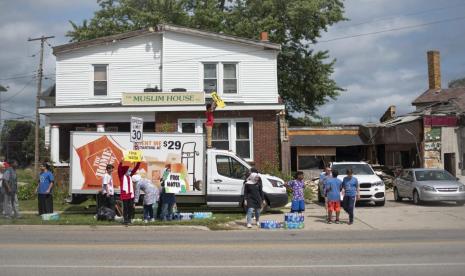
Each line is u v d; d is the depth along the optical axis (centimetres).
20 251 1089
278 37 3984
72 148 1939
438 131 2966
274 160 2617
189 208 2098
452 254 1052
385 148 3459
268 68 2858
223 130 2658
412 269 895
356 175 2220
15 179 1731
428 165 2936
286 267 909
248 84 2848
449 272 871
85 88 2877
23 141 10312
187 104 2630
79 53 2888
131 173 1620
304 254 1048
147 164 1942
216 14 3956
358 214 1895
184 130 2670
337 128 3534
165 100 2633
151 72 2878
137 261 967
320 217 1836
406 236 1360
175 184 1666
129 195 1591
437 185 2153
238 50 2859
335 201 1672
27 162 10575
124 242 1235
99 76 2894
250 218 1568
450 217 1802
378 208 2095
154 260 978
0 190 1756
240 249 1112
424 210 2003
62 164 2598
